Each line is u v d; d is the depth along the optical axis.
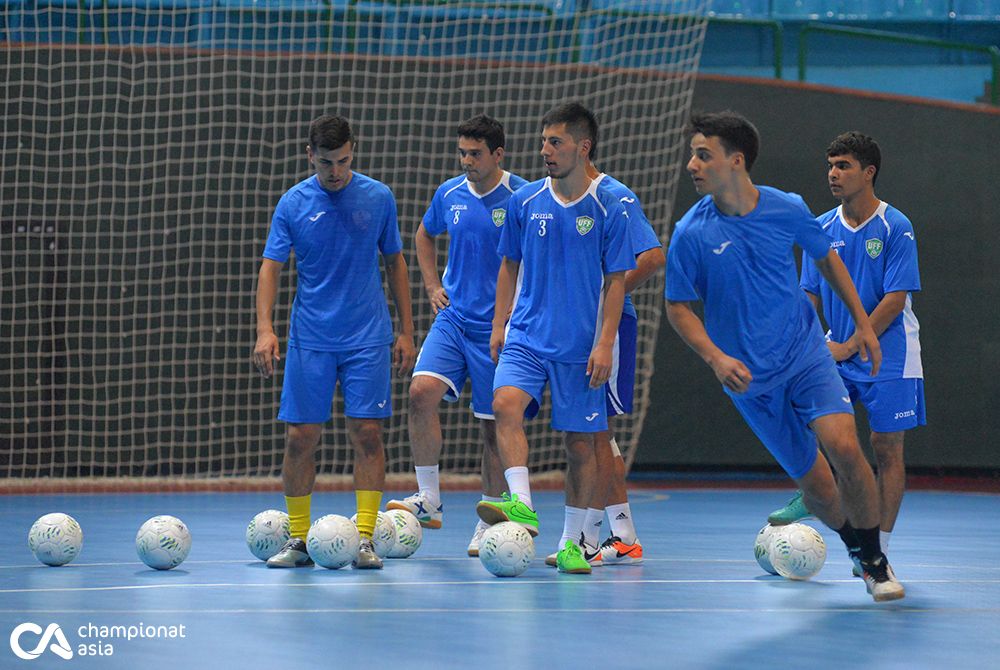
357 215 17.16
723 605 13.34
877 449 17.27
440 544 20.39
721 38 42.72
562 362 16.17
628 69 38.44
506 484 19.06
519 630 11.47
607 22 39.66
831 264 14.02
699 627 11.79
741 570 16.88
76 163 36.09
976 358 39.84
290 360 17.27
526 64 38.12
